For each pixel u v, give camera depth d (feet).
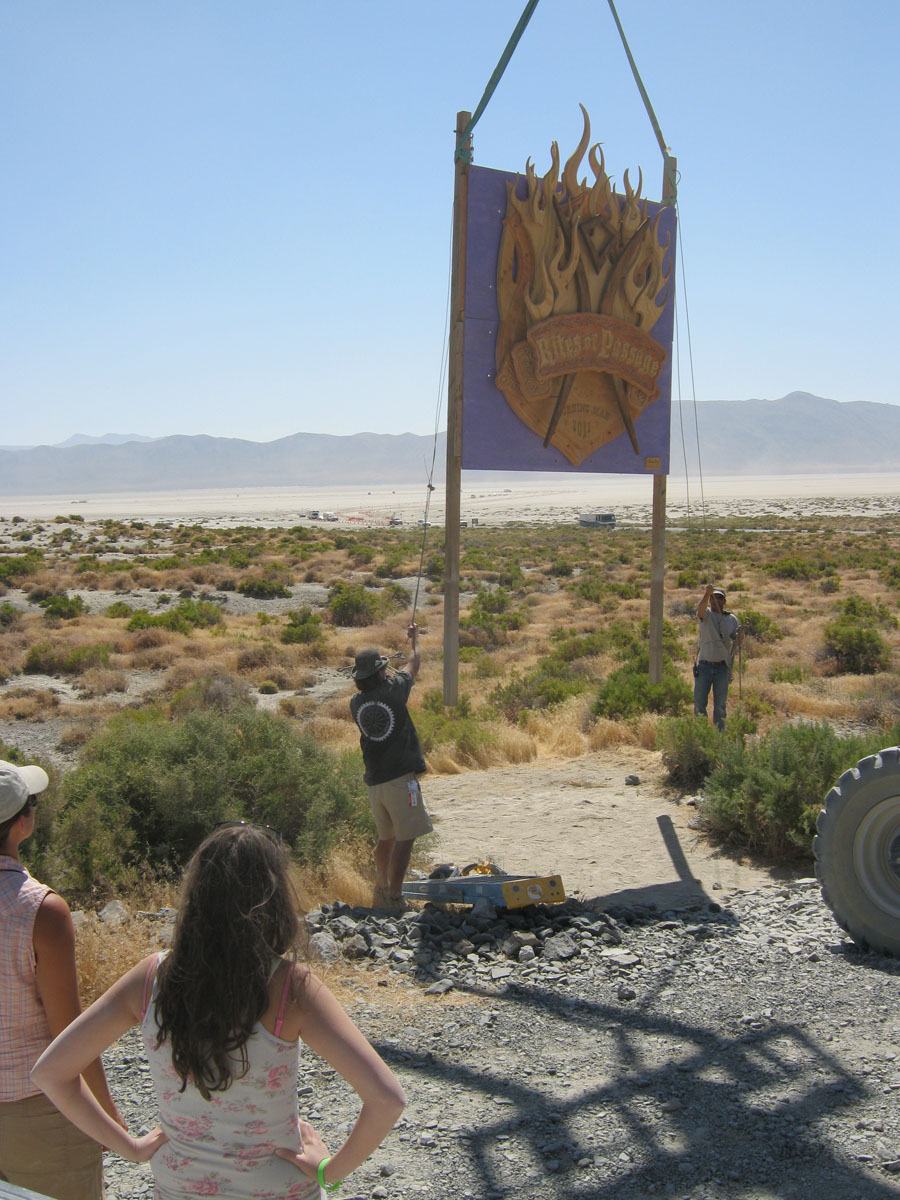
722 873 23.91
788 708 49.80
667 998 15.69
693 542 271.90
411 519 481.87
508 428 29.50
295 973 6.41
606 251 30.22
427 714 46.34
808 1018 14.57
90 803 23.66
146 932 18.78
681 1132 11.37
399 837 21.18
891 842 17.46
